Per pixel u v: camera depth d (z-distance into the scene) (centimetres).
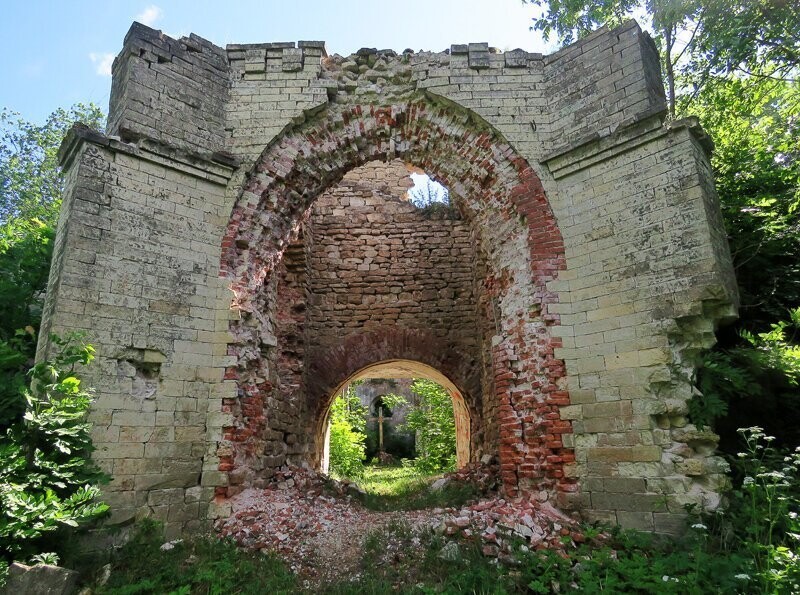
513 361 735
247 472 690
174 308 667
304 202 850
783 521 508
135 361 629
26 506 432
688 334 614
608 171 700
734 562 445
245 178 762
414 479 1410
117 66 758
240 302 720
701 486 577
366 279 1238
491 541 563
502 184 783
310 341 1190
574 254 706
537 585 471
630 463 609
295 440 999
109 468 579
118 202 654
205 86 776
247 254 748
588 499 621
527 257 742
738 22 833
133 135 686
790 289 750
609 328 656
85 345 542
